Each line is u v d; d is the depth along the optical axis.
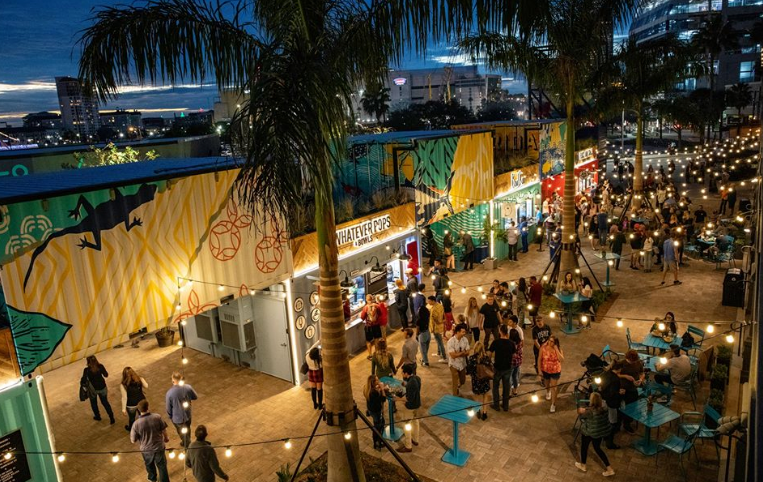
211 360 13.63
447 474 8.63
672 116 24.69
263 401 11.40
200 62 7.18
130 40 6.78
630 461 8.74
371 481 8.55
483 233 20.89
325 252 7.46
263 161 5.92
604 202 25.84
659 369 10.05
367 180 16.41
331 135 6.46
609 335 13.65
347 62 7.25
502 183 21.69
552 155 26.89
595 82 17.23
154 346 14.74
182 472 9.29
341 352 7.75
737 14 79.62
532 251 22.45
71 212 7.90
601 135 35.38
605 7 14.79
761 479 2.74
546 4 6.84
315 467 9.03
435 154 17.06
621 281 17.83
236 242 10.41
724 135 68.25
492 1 6.79
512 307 15.48
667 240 17.02
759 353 3.80
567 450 9.10
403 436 9.58
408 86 171.88
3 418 7.29
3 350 7.24
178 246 9.41
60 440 10.40
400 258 14.74
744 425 6.59
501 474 8.57
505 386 10.30
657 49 16.81
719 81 81.38
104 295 8.35
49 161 16.98
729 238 18.98
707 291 16.34
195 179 9.62
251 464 9.27
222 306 12.80
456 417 8.66
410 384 9.20
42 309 7.61
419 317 12.39
